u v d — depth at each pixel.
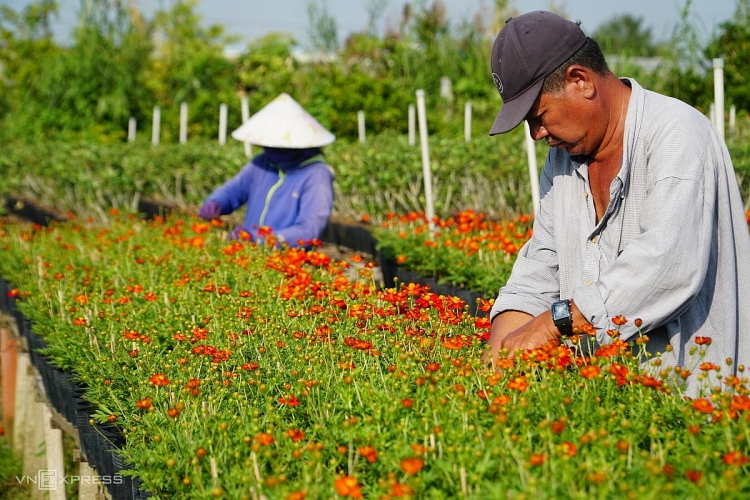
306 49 19.61
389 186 9.45
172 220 8.75
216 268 5.04
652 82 14.01
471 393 2.51
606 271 2.51
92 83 18.66
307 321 3.75
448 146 10.34
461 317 3.39
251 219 6.25
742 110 13.42
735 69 13.88
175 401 3.00
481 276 5.27
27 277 5.96
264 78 18.78
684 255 2.42
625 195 2.63
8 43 21.75
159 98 19.59
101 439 3.29
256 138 5.98
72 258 6.40
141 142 15.64
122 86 18.69
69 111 18.62
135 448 2.86
